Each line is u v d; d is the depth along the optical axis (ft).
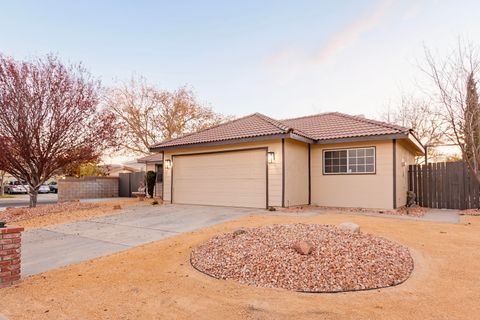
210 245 19.71
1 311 11.65
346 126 42.60
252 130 41.45
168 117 91.50
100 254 20.11
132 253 20.07
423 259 17.02
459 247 19.16
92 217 35.73
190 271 16.12
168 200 50.03
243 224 28.14
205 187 45.42
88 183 73.77
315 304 11.66
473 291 12.61
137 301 12.28
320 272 14.24
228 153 43.11
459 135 44.83
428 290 12.83
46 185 123.34
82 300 12.50
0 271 14.19
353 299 12.05
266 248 17.24
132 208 43.24
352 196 39.65
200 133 49.37
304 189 42.11
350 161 40.09
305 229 20.70
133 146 88.33
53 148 43.39
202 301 12.17
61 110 42.96
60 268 17.19
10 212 38.86
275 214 33.83
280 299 12.20
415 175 44.06
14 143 40.40
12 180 132.36
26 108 40.40
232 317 10.70
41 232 28.02
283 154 37.65
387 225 26.27
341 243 17.31
